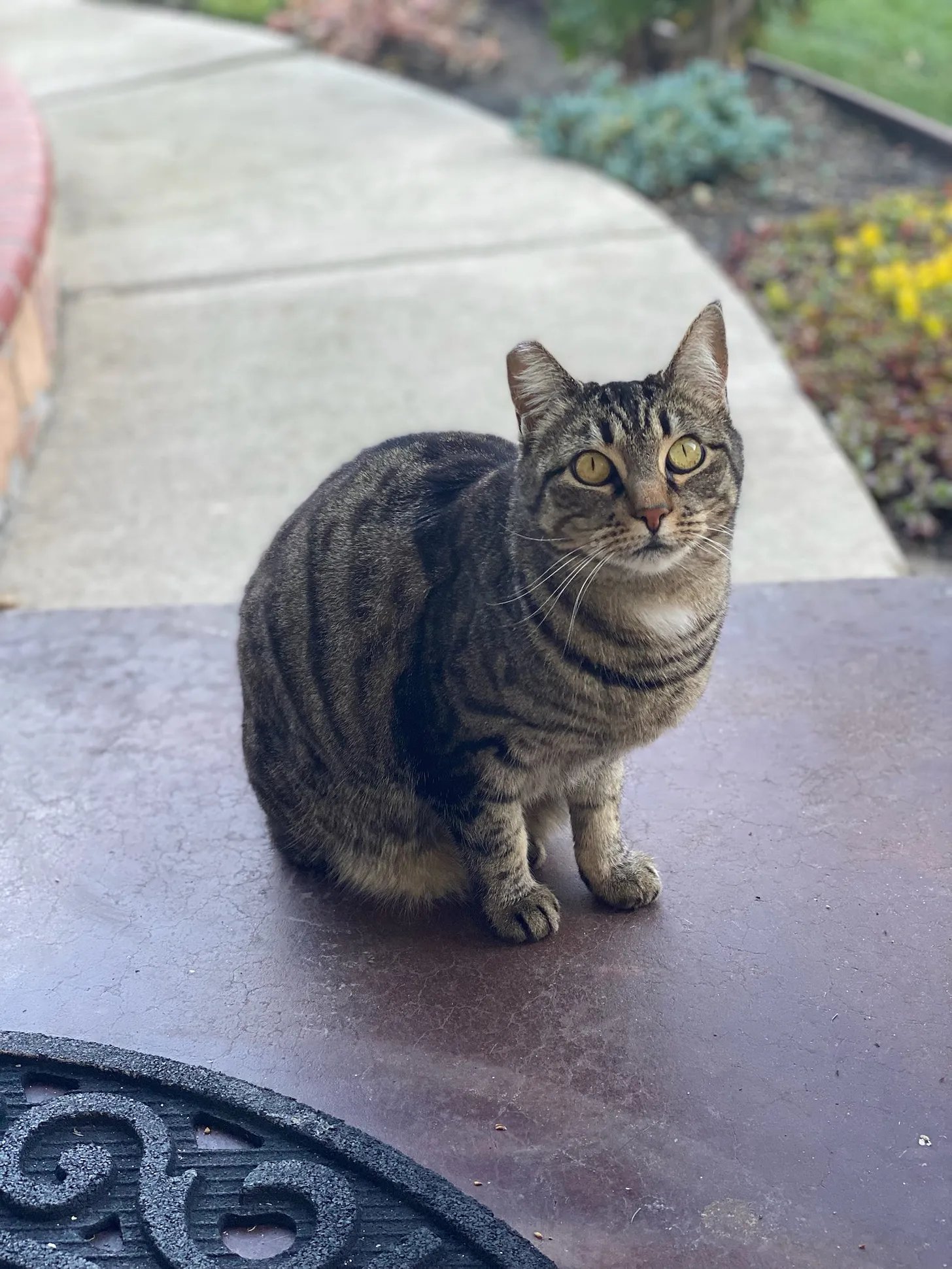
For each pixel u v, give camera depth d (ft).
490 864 2.74
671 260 6.30
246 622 2.95
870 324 5.83
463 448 3.01
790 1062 2.46
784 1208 2.24
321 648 2.78
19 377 5.01
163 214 7.07
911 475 4.97
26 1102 2.41
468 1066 2.48
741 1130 2.35
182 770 3.19
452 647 2.62
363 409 5.30
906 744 3.17
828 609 3.64
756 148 7.49
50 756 3.24
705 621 2.70
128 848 2.98
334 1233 2.18
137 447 5.15
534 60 9.91
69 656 3.59
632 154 7.48
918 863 2.86
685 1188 2.27
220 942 2.75
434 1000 2.62
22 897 2.86
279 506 4.78
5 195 5.75
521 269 6.29
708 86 7.82
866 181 7.55
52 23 10.56
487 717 2.61
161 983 2.66
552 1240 2.20
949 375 5.40
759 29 8.74
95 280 6.40
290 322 5.96
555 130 7.57
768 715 3.27
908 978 2.61
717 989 2.61
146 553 4.57
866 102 8.22
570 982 2.64
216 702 3.41
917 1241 2.19
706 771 3.12
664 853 2.91
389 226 6.81
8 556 4.59
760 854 2.90
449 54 9.77
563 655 2.58
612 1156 2.32
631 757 3.15
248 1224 2.24
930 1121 2.36
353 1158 2.29
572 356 5.54
